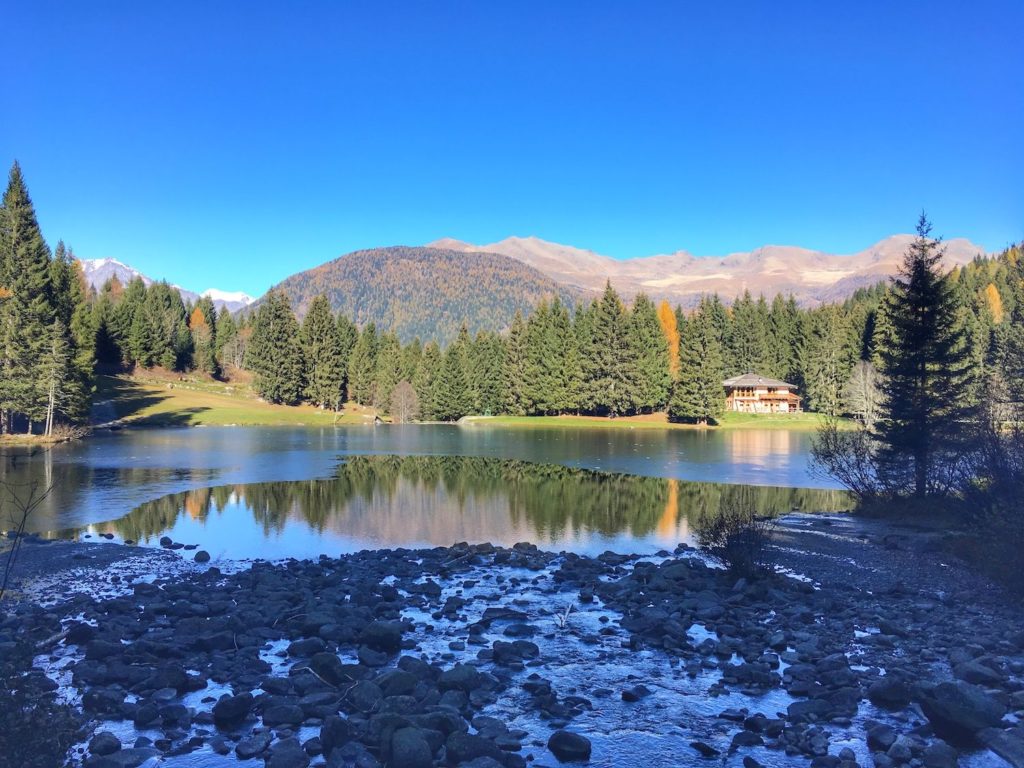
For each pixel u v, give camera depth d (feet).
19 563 49.57
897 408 77.00
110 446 159.12
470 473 120.78
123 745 22.17
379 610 37.96
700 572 47.88
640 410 316.19
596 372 301.43
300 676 27.30
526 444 189.98
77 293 252.62
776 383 329.72
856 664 29.43
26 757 16.10
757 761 21.34
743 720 24.31
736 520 48.37
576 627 35.60
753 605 39.34
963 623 35.53
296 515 76.33
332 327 339.77
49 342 174.19
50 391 168.76
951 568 49.32
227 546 59.57
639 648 32.24
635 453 161.79
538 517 76.33
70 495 86.79
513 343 333.83
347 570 48.65
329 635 32.71
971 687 23.66
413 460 144.25
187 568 50.16
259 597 40.60
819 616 37.17
